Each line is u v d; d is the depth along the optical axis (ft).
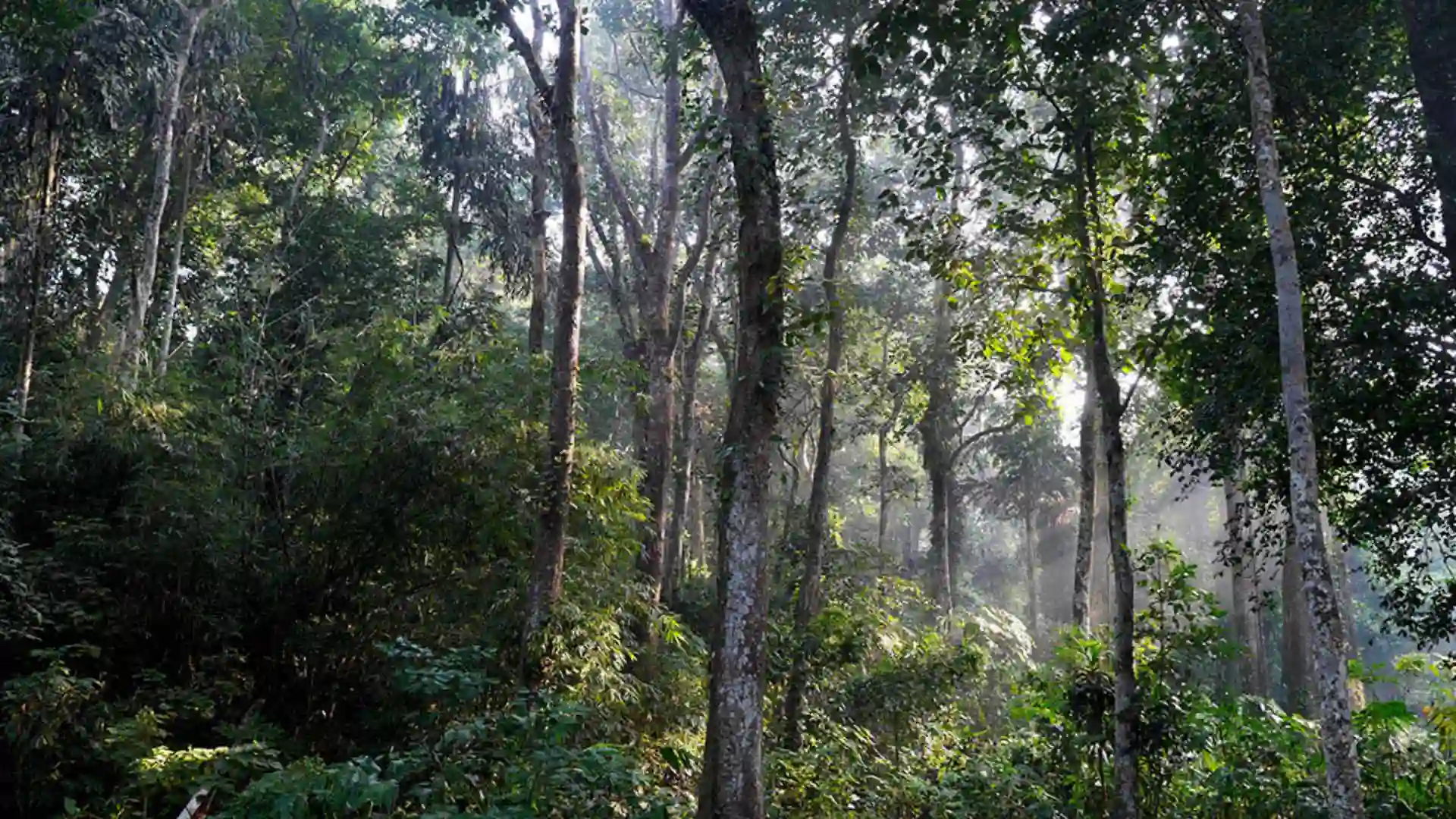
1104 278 32.45
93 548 33.45
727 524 24.11
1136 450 65.92
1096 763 30.89
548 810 21.57
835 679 39.27
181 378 39.68
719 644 23.71
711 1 26.58
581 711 23.31
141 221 58.80
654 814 21.71
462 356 40.32
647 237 59.21
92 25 45.85
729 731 23.07
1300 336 23.72
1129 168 32.48
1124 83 31.01
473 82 71.97
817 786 29.53
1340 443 28.86
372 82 73.67
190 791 24.72
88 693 27.71
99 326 56.65
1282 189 26.30
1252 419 29.78
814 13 38.86
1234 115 29.27
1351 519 29.58
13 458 36.37
